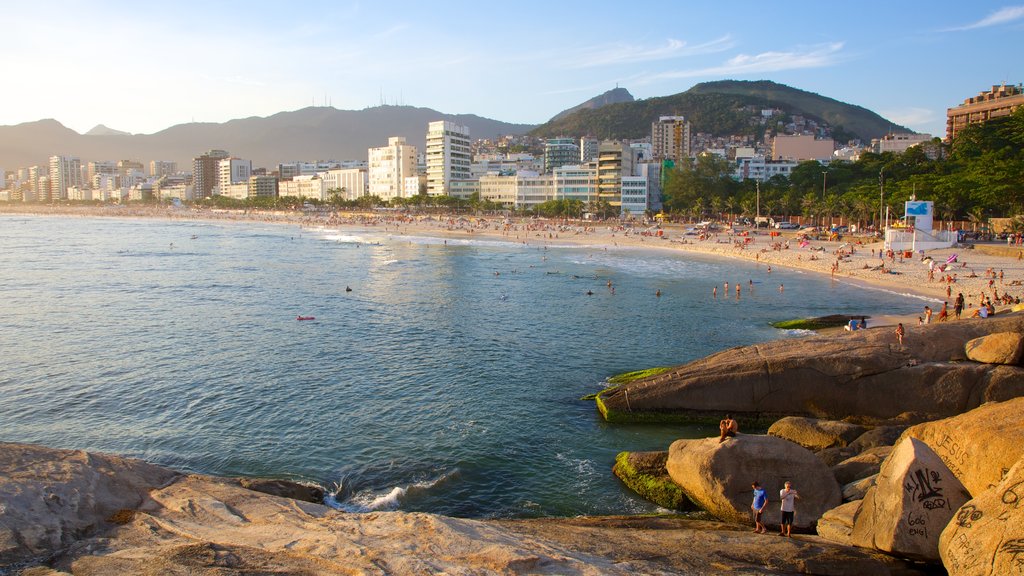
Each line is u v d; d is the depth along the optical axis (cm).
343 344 5791
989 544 1499
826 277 10019
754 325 6588
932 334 3903
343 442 3575
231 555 1600
